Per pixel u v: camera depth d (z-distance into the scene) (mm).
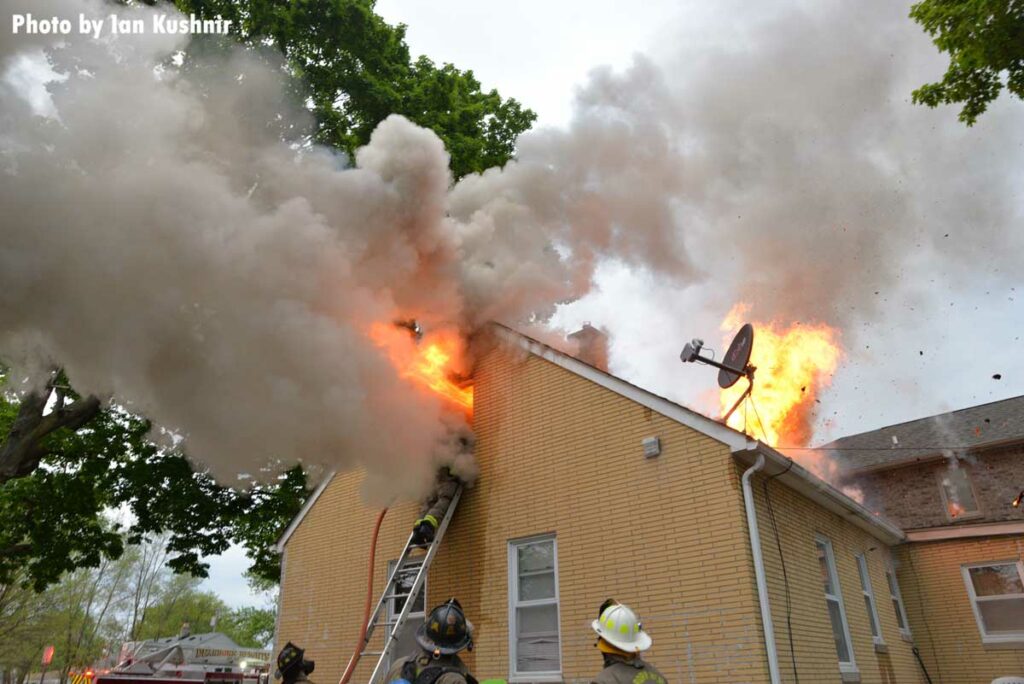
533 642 7770
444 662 3277
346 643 9492
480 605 8305
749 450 6863
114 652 42750
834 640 7516
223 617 55000
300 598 10547
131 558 42281
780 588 6730
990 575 10469
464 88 16047
